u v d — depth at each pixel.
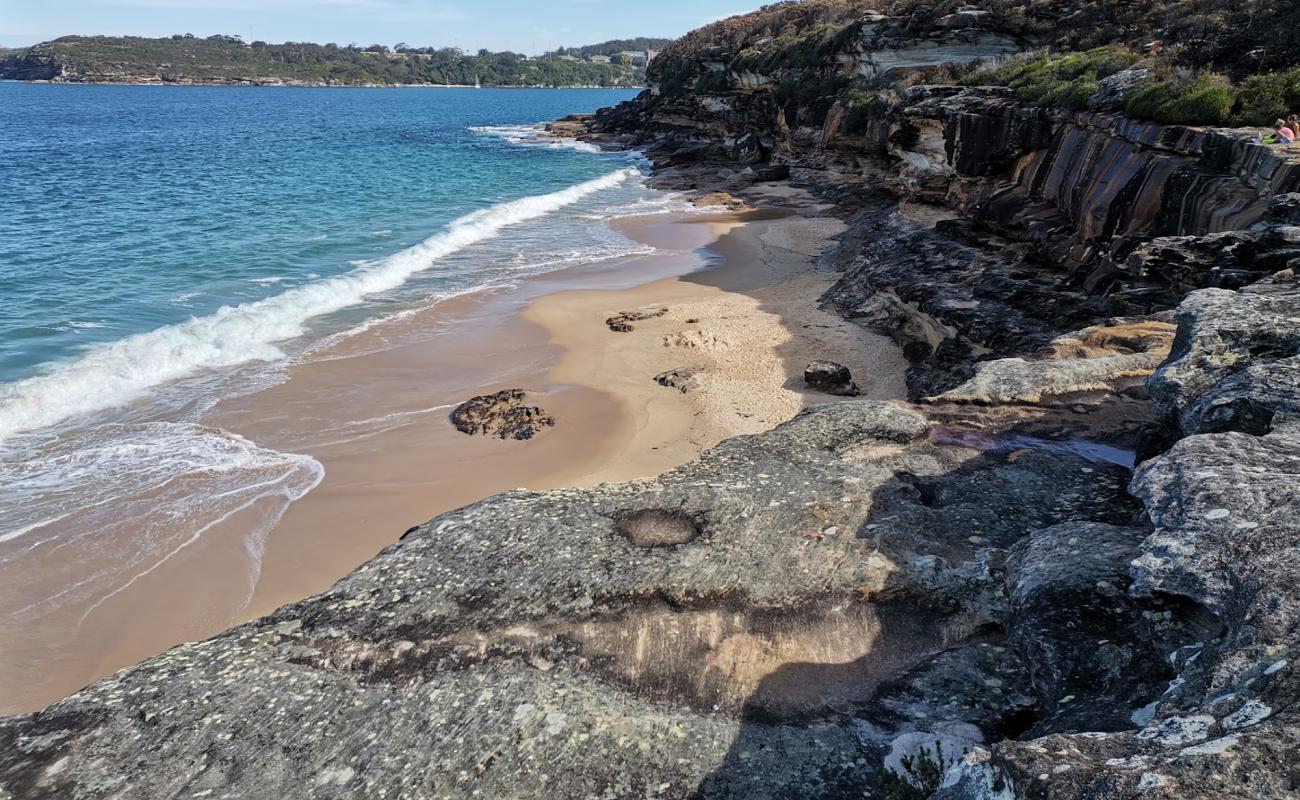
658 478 7.92
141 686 5.57
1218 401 6.11
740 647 5.82
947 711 5.13
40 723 5.33
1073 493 7.28
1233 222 13.19
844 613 6.09
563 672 5.62
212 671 5.68
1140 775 3.06
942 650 5.72
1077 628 4.98
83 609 11.23
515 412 17.30
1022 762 3.34
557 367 20.16
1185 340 7.43
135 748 5.10
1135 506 6.90
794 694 5.43
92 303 22.47
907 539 6.75
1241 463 4.98
